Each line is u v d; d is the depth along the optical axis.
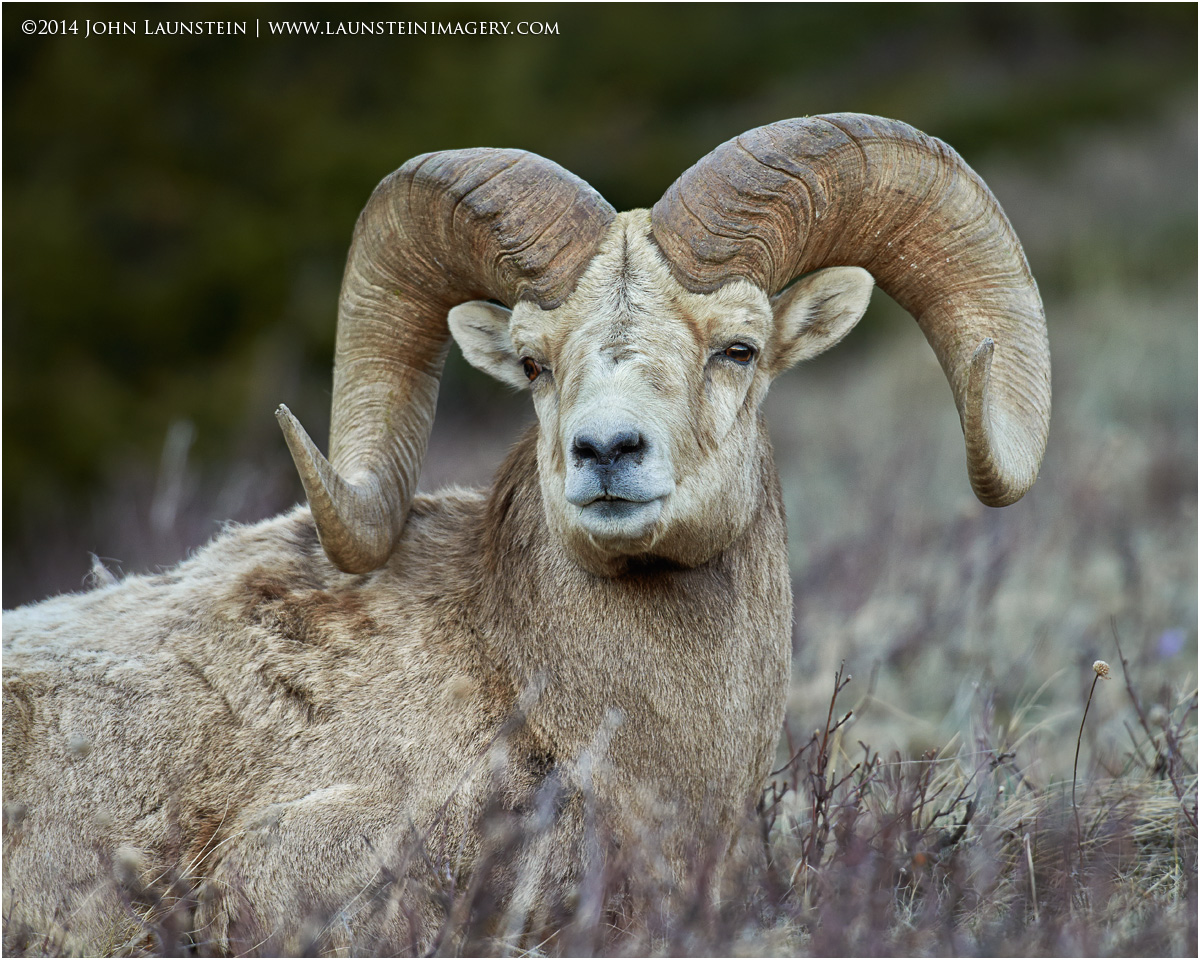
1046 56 139.75
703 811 18.27
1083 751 23.45
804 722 25.11
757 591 18.86
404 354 20.28
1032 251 91.88
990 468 17.56
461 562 19.81
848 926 15.90
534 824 16.88
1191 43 140.62
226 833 18.58
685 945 15.80
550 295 17.64
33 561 58.47
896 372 67.00
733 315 17.47
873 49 138.50
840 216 18.59
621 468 16.03
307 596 19.83
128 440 76.56
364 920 17.09
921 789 19.12
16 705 19.67
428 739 18.34
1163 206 94.38
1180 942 15.98
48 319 81.19
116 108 89.56
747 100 123.25
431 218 19.00
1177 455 40.62
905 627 28.25
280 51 96.25
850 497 41.41
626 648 18.11
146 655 19.94
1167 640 23.22
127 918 18.27
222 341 85.25
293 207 90.62
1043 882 18.62
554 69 111.62
